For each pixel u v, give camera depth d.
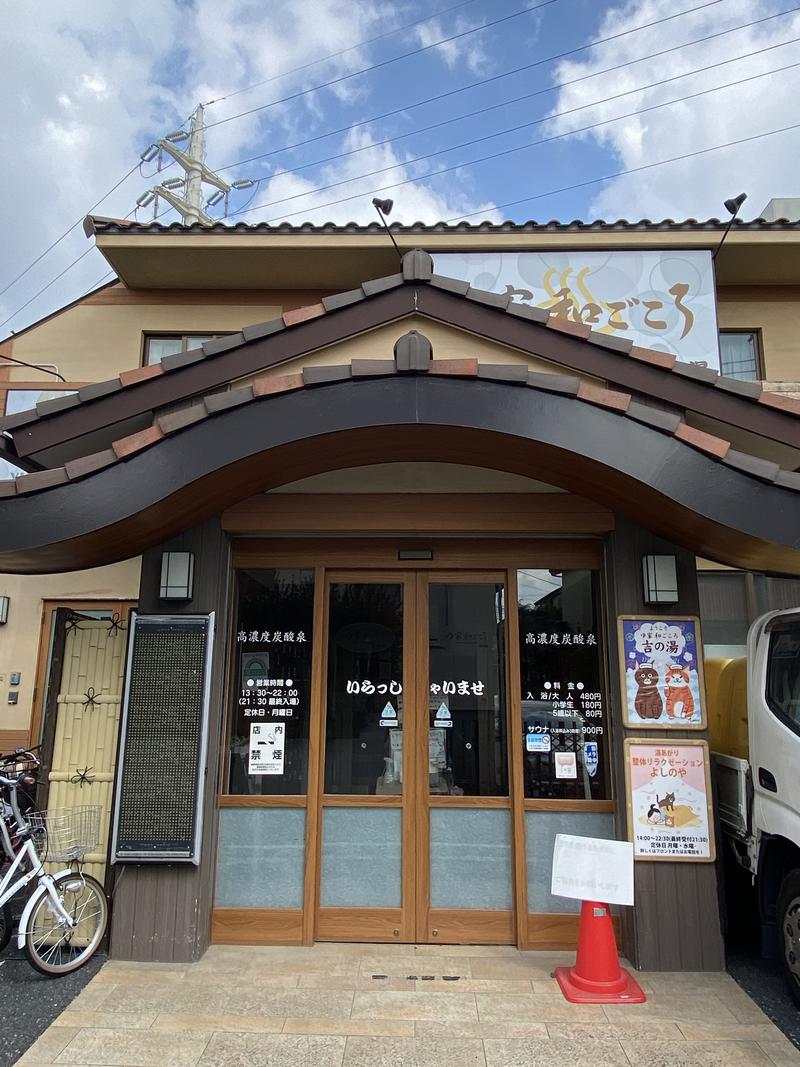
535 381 3.97
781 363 7.95
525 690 5.02
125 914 4.54
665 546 4.88
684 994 4.09
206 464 3.98
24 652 7.71
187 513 4.54
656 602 4.75
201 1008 3.91
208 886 4.71
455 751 5.02
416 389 4.02
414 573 5.21
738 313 8.09
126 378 4.32
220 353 4.36
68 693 5.09
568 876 4.27
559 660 5.06
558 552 5.15
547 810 4.85
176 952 4.47
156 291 8.34
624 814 4.63
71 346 8.19
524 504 4.95
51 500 3.96
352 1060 3.43
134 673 4.73
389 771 5.00
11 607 7.80
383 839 4.90
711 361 7.22
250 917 4.77
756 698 4.48
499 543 5.16
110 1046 3.54
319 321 4.42
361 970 4.37
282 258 7.80
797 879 3.99
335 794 4.96
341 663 5.13
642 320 7.31
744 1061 3.44
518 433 3.98
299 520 4.96
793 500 3.88
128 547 4.73
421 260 4.41
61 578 7.82
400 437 4.22
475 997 4.04
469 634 5.16
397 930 4.77
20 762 5.02
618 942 4.65
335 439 4.15
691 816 4.55
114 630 5.15
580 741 4.96
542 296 7.41
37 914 4.39
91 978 4.26
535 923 4.71
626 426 3.97
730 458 3.88
